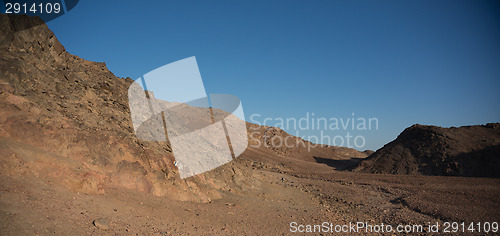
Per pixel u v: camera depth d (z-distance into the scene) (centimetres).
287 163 7275
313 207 1880
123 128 1368
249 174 2370
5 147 811
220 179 1875
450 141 5409
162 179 1245
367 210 1933
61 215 691
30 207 661
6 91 1034
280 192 2227
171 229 896
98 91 1534
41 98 1145
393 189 2891
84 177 929
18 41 1265
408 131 6644
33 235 563
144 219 902
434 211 1738
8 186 705
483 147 4988
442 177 4053
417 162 5297
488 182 3134
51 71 1360
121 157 1148
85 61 1744
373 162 6006
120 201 962
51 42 1458
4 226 548
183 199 1278
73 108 1237
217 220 1136
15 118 943
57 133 1016
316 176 4703
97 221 721
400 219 1608
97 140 1112
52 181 841
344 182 3688
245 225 1154
